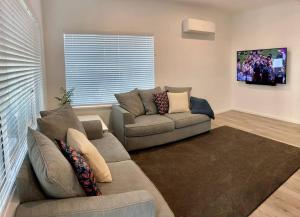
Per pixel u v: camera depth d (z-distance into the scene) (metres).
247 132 4.50
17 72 1.96
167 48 4.96
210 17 5.54
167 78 5.06
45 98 3.91
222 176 2.83
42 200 1.40
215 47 5.79
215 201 2.33
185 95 4.51
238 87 6.23
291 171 2.92
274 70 5.26
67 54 4.06
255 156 3.39
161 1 4.73
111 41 4.33
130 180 1.87
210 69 5.79
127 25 4.43
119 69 4.48
